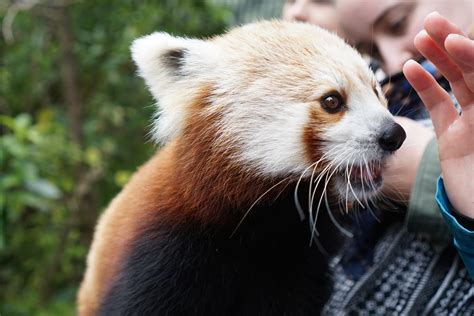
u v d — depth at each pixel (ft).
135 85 3.72
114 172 3.71
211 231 1.52
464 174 1.27
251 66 1.55
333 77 1.48
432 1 1.61
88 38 3.57
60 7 3.32
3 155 2.58
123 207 1.70
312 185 1.51
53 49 3.67
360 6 1.65
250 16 3.70
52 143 2.96
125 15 3.50
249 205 1.51
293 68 1.51
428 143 1.48
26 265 3.43
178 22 3.53
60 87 3.95
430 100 1.29
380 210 1.62
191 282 1.51
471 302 1.48
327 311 1.64
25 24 3.61
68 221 3.27
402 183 1.52
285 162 1.47
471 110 1.24
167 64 1.66
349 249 1.65
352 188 1.50
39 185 2.67
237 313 1.57
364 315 1.56
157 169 1.63
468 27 1.60
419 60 1.65
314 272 1.61
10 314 3.06
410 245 1.55
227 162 1.51
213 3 3.67
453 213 1.30
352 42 1.73
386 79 1.71
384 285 1.55
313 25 1.67
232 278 1.53
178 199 1.54
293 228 1.55
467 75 1.19
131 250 1.57
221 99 1.54
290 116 1.48
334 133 1.46
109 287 1.59
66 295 3.18
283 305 1.57
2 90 3.73
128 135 3.83
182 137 1.57
